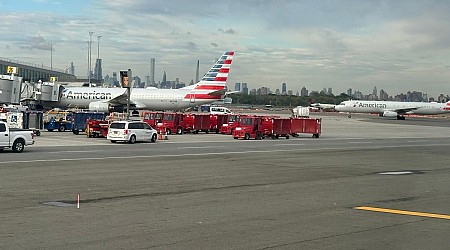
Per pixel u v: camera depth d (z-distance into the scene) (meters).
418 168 26.97
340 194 17.61
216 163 27.59
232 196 16.78
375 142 50.00
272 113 126.69
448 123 112.25
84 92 78.56
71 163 25.94
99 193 16.89
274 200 16.12
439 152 38.62
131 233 11.30
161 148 37.25
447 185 20.34
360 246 10.55
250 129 51.09
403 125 94.25
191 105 81.44
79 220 12.59
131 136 41.97
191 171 23.70
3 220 12.47
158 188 18.27
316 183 20.38
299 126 55.34
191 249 10.04
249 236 11.21
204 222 12.61
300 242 10.77
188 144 42.22
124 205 14.79
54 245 10.14
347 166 27.31
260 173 23.44
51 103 77.88
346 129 76.25
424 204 15.82
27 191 16.95
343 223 12.80
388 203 15.91
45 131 54.34
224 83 81.62
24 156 28.98
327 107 158.38
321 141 50.03
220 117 61.41
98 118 52.66
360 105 122.25
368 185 20.05
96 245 10.20
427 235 11.62
